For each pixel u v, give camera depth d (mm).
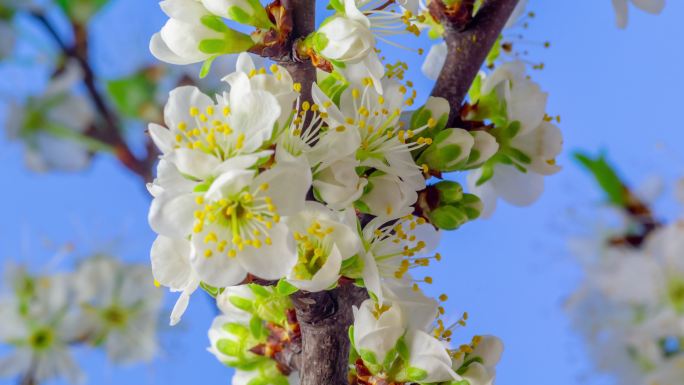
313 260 390
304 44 397
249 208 384
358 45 393
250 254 384
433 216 416
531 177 453
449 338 422
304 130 397
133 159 460
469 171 453
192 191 384
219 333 434
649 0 448
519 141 435
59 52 461
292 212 383
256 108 385
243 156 381
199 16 398
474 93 437
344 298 406
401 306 404
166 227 381
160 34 404
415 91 405
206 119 389
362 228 404
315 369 406
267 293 424
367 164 398
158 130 389
